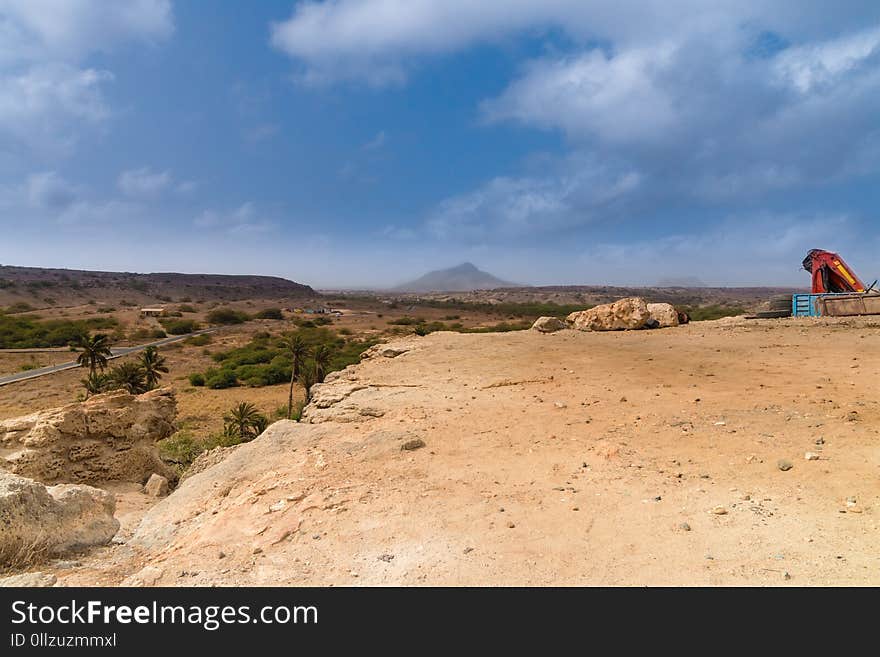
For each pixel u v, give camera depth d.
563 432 7.23
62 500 5.59
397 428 7.82
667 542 4.08
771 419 7.11
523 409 8.62
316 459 6.77
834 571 3.53
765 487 4.98
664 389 9.41
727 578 3.55
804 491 4.82
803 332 15.18
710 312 58.12
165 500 7.11
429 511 4.93
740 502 4.70
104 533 5.74
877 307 17.28
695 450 6.15
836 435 6.25
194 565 4.29
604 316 18.67
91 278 194.25
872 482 4.84
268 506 5.40
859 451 5.65
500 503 5.02
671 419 7.43
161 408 12.90
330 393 10.86
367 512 4.98
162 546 5.36
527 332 18.77
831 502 4.56
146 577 4.11
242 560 4.29
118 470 11.17
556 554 4.01
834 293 18.80
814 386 8.84
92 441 10.80
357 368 13.66
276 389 57.09
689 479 5.31
